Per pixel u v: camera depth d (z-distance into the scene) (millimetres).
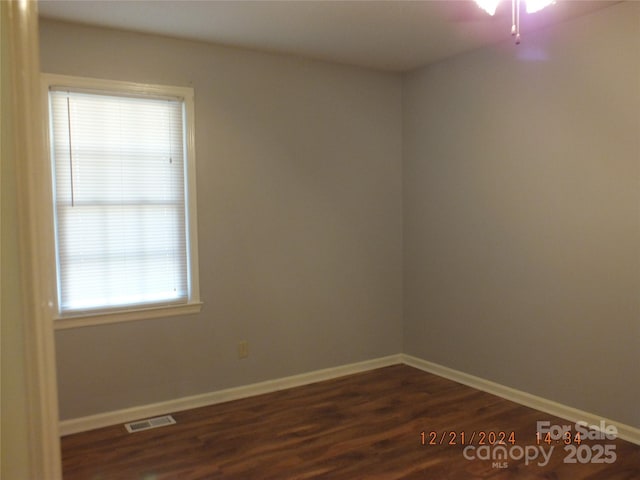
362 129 4293
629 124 2912
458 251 4035
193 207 3568
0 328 835
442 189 4141
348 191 4246
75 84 3143
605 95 3016
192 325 3615
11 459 853
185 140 3527
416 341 4480
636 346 2949
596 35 3043
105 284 3324
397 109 4473
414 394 3818
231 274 3746
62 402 3193
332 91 4121
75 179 3195
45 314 875
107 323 3320
